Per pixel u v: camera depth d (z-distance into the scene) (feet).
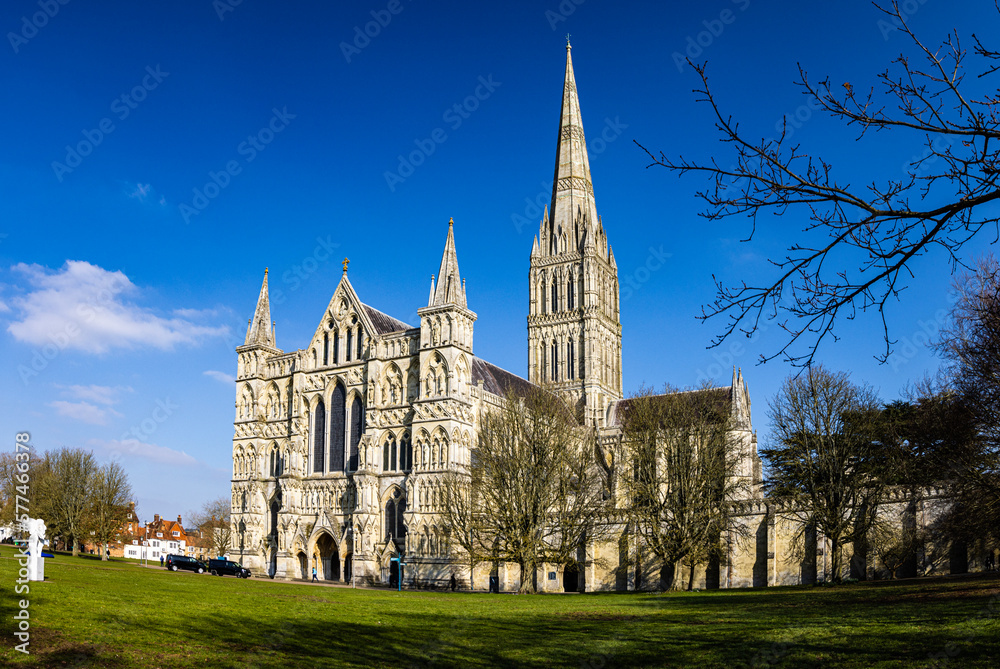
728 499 353.31
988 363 201.98
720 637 128.16
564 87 597.52
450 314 395.34
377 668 107.96
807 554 334.85
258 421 450.30
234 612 148.77
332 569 421.18
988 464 221.66
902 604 160.04
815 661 102.78
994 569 279.08
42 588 150.71
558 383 538.06
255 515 438.81
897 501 315.78
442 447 385.29
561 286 554.05
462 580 367.66
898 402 331.98
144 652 105.50
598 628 149.89
